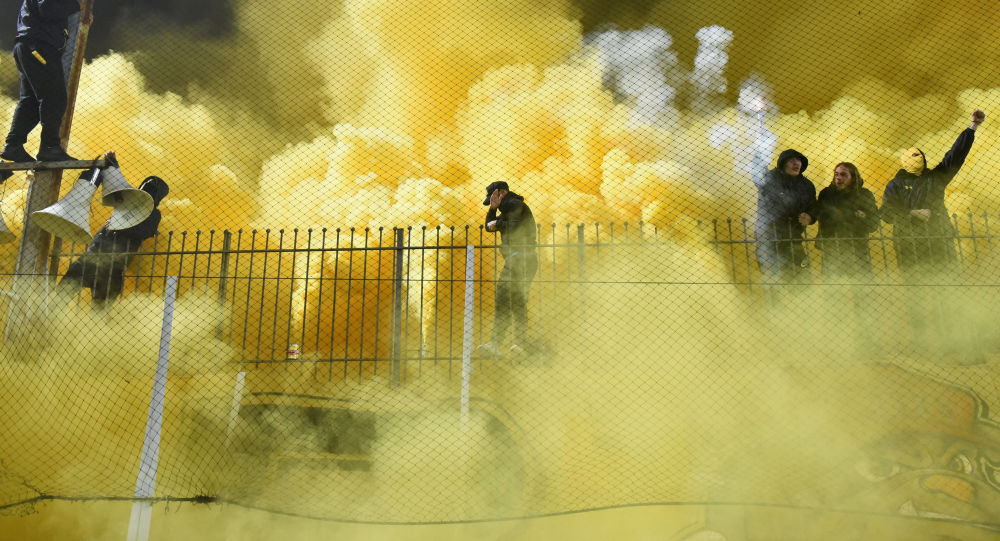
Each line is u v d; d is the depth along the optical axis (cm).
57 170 868
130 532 568
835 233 777
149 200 777
